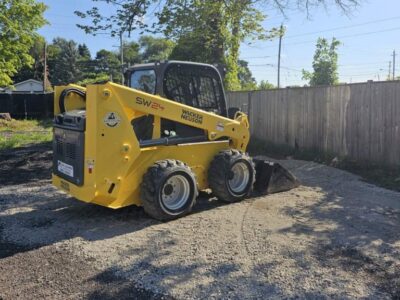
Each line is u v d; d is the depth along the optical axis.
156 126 5.93
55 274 4.16
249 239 4.96
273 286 3.85
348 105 9.36
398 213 5.95
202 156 6.45
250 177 6.70
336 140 9.74
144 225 5.55
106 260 4.45
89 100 5.26
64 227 5.51
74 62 77.12
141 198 5.67
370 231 5.22
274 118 11.84
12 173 9.41
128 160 5.50
